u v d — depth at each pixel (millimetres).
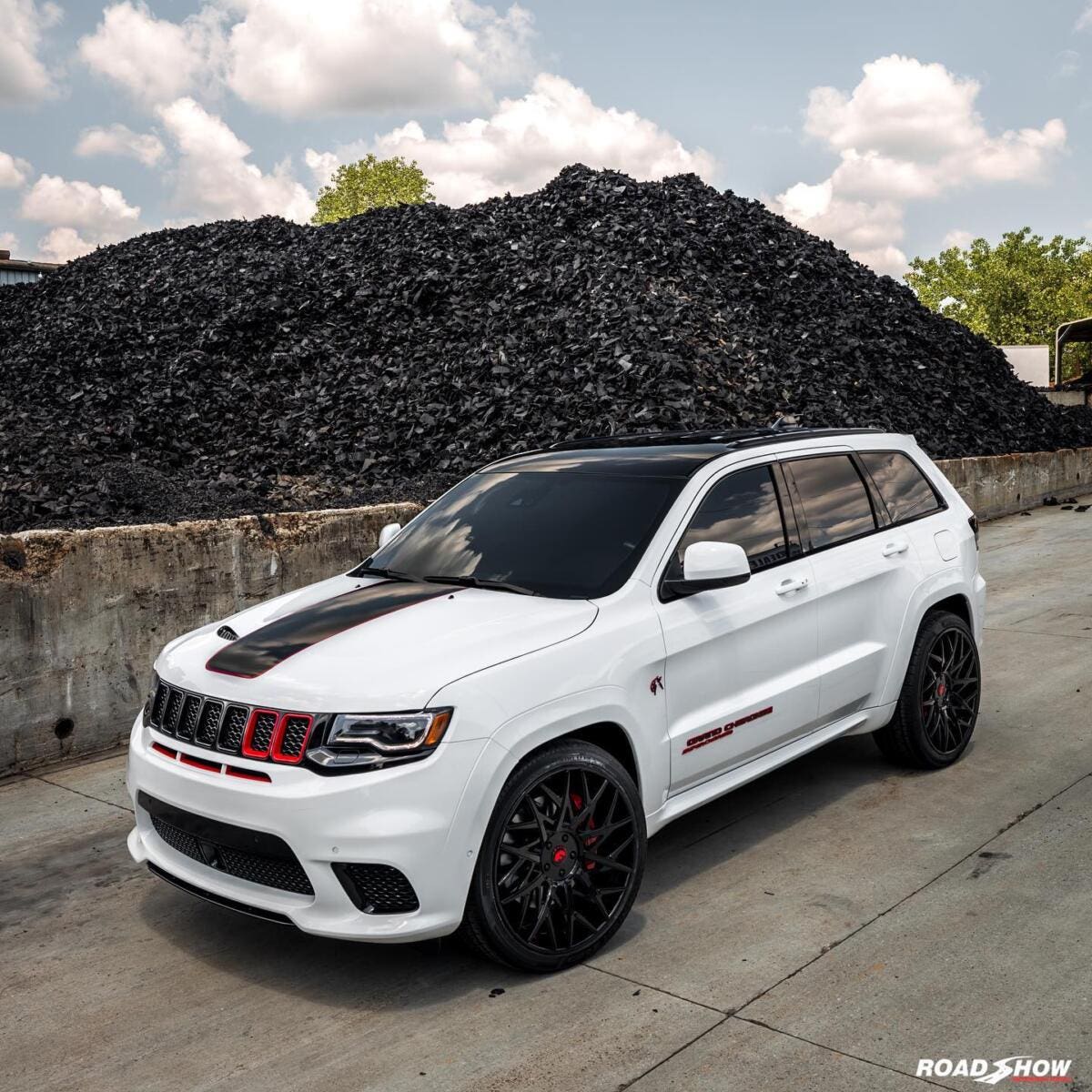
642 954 3615
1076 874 4020
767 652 4336
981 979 3316
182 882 3635
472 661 3432
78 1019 3400
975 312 67062
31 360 16328
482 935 3369
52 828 5121
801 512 4730
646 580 3998
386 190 66875
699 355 13492
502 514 4605
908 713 5094
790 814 4793
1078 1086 2779
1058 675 6848
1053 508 15859
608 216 17109
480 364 13422
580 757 3545
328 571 7691
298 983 3557
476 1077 2961
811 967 3451
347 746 3227
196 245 20031
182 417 13422
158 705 3787
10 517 8312
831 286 18250
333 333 15500
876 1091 2797
